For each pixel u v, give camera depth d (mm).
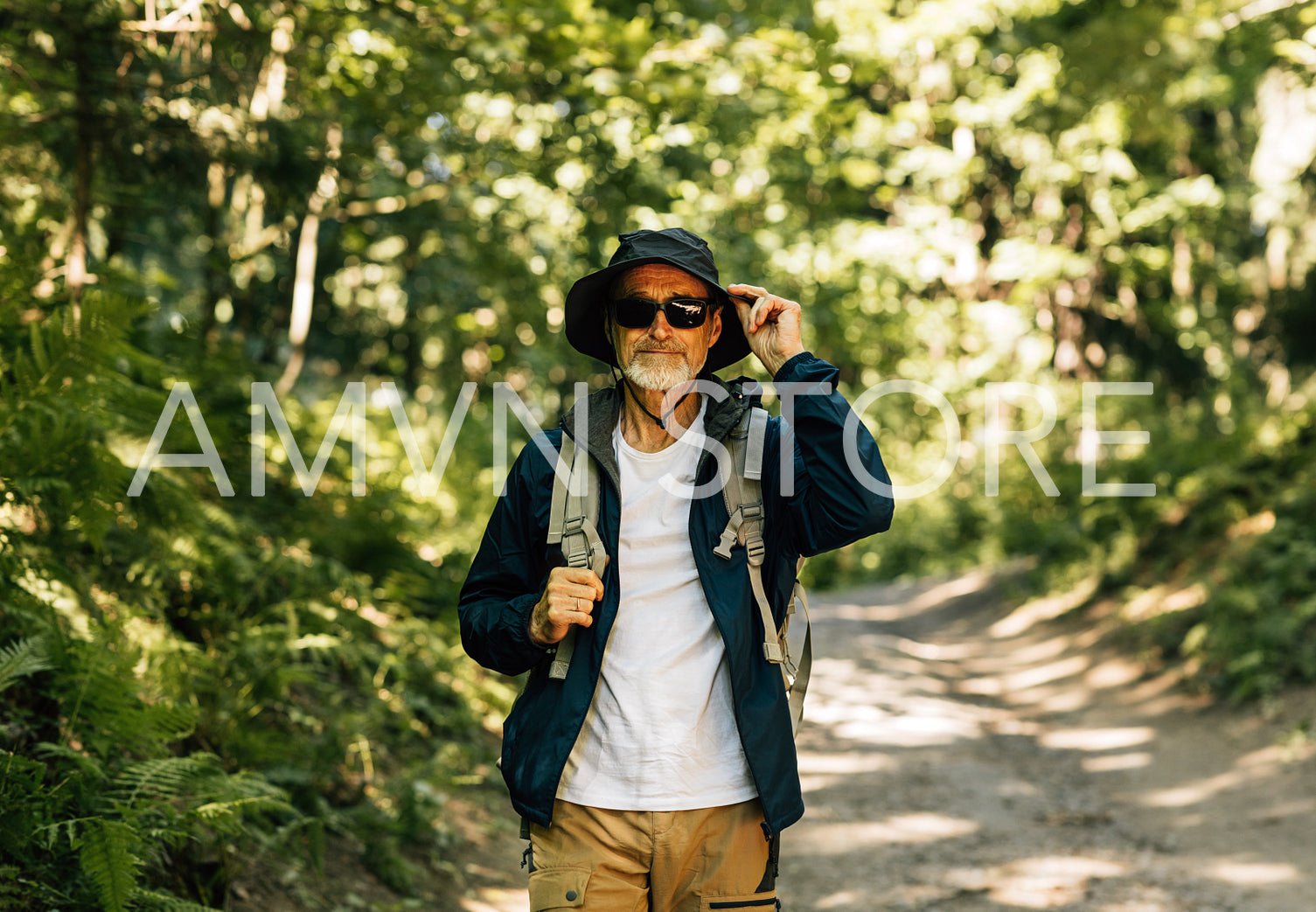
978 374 18453
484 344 13688
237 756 3938
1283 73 13641
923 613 15188
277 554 4863
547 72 6762
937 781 6371
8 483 3230
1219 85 15422
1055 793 6227
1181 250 21594
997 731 7777
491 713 6543
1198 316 22047
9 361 3834
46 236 5477
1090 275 21672
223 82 5434
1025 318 19969
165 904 2783
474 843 4809
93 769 2848
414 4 5762
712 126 9508
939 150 17719
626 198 9211
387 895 3951
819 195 15055
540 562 2426
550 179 9320
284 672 4180
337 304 14312
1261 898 4492
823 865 5062
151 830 2879
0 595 3201
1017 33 16500
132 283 5508
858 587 20844
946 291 21938
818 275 14000
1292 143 17406
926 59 17266
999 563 17078
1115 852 5195
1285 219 18609
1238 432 11391
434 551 8281
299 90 6742
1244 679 7402
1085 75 10367
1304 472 9906
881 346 17438
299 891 3654
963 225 18594
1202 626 8141
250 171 5801
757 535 2305
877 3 14148
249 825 3639
